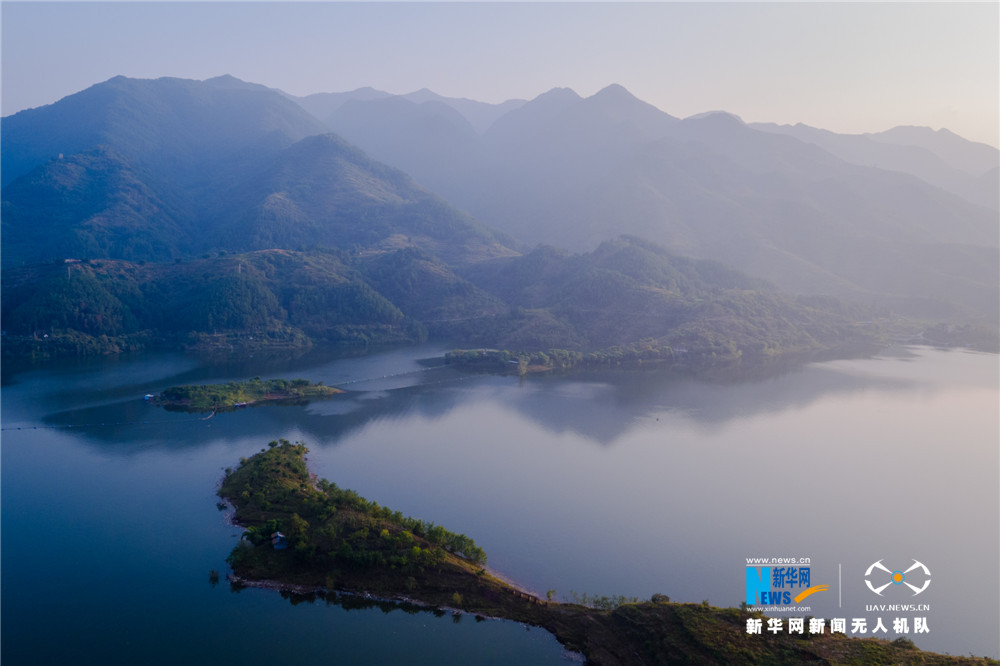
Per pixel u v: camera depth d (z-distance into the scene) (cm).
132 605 12681
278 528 14662
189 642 11562
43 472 19775
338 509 15362
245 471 18788
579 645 11669
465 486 19375
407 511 17300
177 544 15075
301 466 19338
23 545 15038
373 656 11262
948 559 15738
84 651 11312
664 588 13925
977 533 17125
